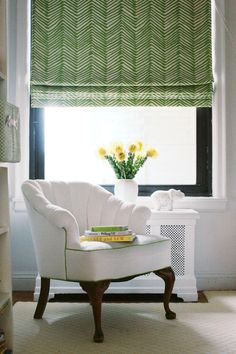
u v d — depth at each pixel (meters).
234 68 3.54
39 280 3.16
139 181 3.65
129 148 3.24
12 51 3.51
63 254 2.47
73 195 2.97
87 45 3.53
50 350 2.22
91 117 3.64
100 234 2.60
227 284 3.52
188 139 3.65
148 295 3.31
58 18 3.53
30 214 2.68
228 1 3.55
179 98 3.54
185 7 3.54
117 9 3.54
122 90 3.53
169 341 2.34
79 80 3.52
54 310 2.90
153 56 3.53
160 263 2.67
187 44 3.54
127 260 2.48
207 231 3.52
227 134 3.53
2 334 2.07
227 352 2.19
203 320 2.69
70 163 3.65
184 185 3.61
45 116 3.64
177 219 3.21
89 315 2.79
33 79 3.50
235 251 3.53
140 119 3.64
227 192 3.53
